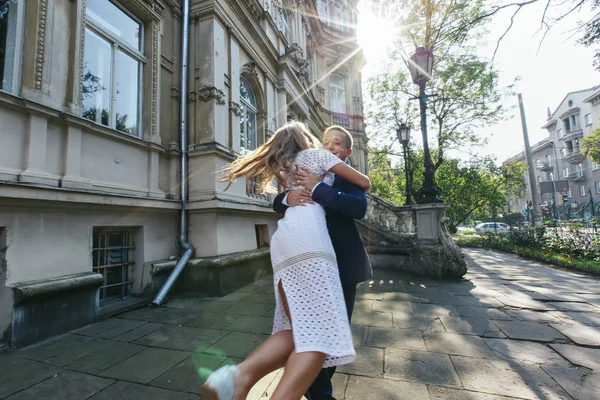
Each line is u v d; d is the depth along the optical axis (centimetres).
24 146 310
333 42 1684
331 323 107
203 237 512
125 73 467
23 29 323
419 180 1655
